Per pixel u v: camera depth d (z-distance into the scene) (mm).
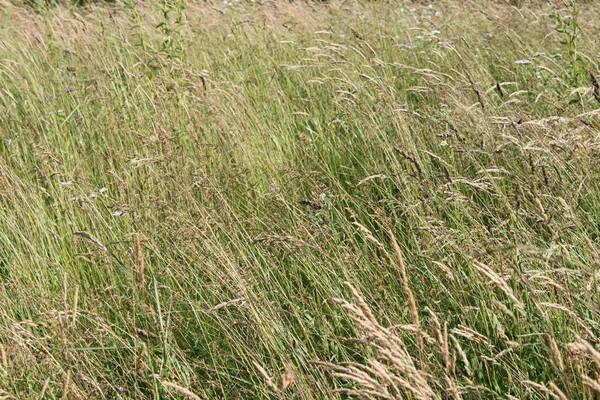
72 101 6211
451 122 4297
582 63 5285
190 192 3990
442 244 3303
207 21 9016
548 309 2758
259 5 9281
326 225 3703
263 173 4641
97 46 7227
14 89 6750
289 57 7477
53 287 3691
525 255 3002
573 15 5383
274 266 3445
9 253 4004
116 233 4043
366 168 4730
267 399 2756
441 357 2730
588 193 3523
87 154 5371
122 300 3424
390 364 2635
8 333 2975
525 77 5809
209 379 2951
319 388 2572
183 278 3418
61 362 2766
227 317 3199
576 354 2373
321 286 3295
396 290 3254
